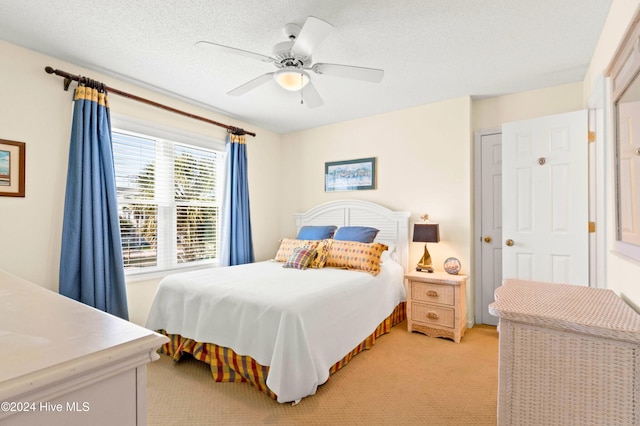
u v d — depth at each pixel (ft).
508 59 8.02
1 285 3.80
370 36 6.98
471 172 10.55
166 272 10.48
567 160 8.65
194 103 11.17
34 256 7.62
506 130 9.61
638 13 3.82
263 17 6.34
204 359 7.23
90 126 8.19
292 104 11.30
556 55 7.82
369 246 9.84
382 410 5.90
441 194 11.00
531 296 4.27
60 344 1.97
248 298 6.67
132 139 9.75
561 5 5.96
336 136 13.55
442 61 8.13
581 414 3.29
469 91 10.14
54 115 7.95
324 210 13.52
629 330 3.02
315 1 5.83
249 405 6.04
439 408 5.98
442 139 11.00
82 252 7.93
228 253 12.02
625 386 3.11
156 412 5.83
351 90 10.02
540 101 9.87
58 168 8.01
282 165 15.30
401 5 5.95
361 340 7.96
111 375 1.88
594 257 8.30
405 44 7.31
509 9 6.07
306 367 5.99
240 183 12.65
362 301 8.17
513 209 9.45
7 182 7.23
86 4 5.95
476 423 5.55
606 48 6.42
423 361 7.89
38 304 2.92
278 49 6.66
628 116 4.27
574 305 3.85
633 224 4.14
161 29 6.77
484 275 10.77
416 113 11.55
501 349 3.68
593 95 7.59
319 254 10.21
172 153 10.85
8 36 7.02
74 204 7.88
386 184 12.21
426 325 9.67
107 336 2.11
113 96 9.09
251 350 6.34
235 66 8.43
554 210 8.82
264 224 14.37
